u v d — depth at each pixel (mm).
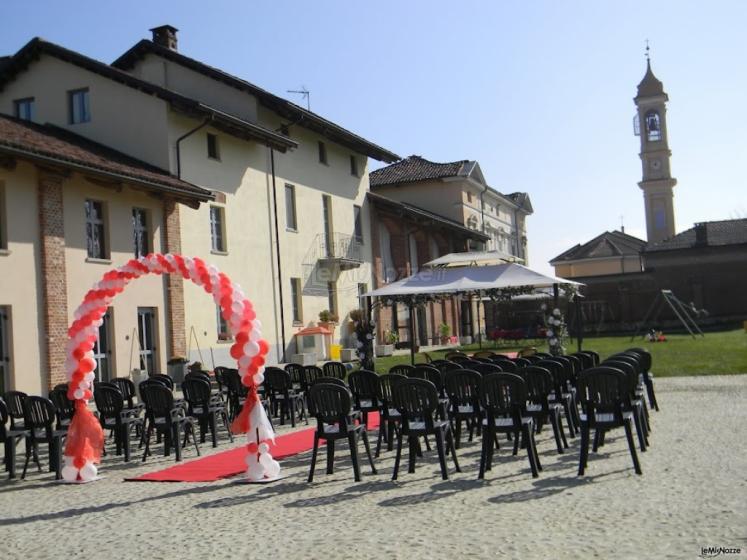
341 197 32844
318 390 8633
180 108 21500
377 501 7340
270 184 27094
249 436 9070
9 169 16297
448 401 10062
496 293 21031
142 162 21438
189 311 21938
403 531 6121
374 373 10344
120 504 8055
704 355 23672
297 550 5793
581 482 7559
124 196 19703
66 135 20859
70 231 17922
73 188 18109
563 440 9734
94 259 18547
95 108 22250
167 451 11352
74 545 6438
